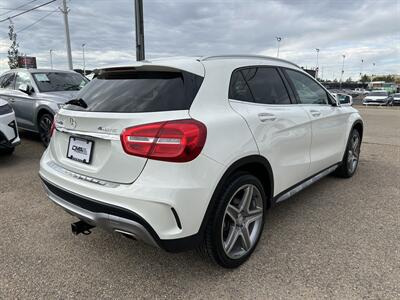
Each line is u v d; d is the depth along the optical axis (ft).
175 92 7.80
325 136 13.17
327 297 7.79
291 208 12.92
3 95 25.70
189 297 7.89
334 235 10.72
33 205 13.25
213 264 8.97
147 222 7.05
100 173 7.79
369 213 12.42
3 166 18.70
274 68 11.09
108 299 7.84
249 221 9.25
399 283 8.24
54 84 24.35
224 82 8.74
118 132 7.40
